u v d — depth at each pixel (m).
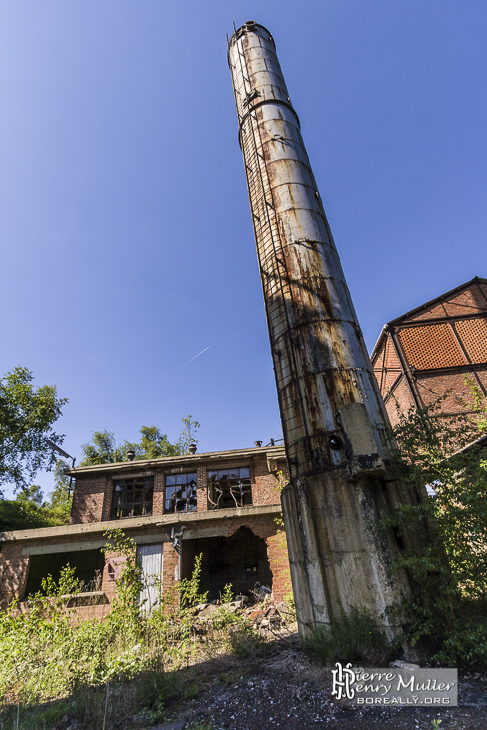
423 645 4.95
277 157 10.02
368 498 5.82
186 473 18.03
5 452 21.30
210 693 5.27
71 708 5.35
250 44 13.02
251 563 17.22
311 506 6.25
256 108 11.32
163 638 8.11
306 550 6.13
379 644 5.04
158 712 4.84
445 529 4.89
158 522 13.54
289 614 9.45
